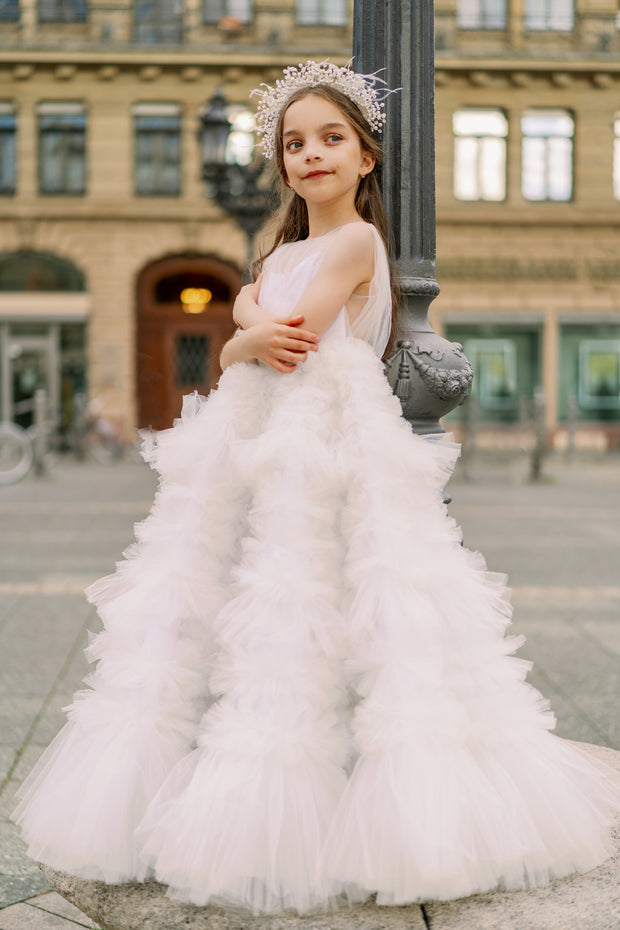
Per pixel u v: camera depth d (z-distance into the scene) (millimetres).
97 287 20141
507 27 20531
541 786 2031
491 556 7824
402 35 2406
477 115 20562
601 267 20750
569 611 5801
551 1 20625
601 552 8047
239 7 20281
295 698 1893
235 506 2107
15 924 2406
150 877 2012
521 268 20672
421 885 1833
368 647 1925
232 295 20625
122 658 2053
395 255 2412
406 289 2383
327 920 1859
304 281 2150
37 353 20328
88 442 17406
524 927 1836
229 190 10570
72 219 20078
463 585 2027
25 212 19953
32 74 19906
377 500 1977
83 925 2410
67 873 2025
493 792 1941
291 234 2410
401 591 1936
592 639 5113
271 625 1911
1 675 4398
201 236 20172
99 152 20062
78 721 2076
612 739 3566
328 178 2158
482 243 20625
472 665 2010
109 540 8469
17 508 10664
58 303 20156
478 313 20656
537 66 20266
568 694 4148
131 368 20281
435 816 1833
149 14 20188
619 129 20703
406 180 2406
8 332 20297
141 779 1977
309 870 1859
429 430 2402
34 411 20375
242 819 1838
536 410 14789
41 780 2143
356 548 1972
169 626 2045
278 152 2297
